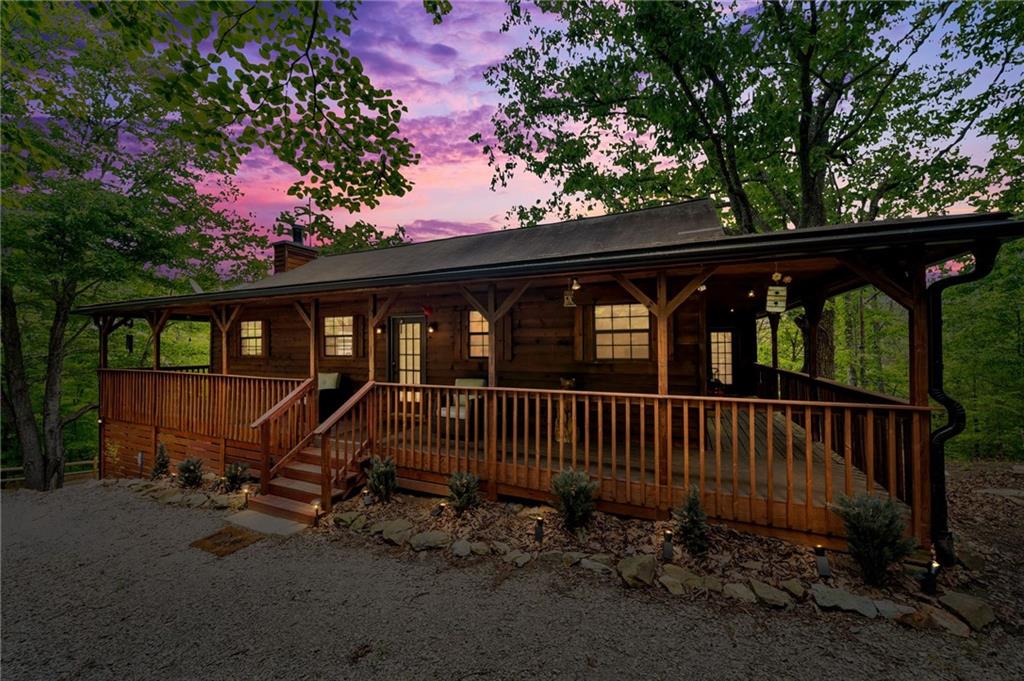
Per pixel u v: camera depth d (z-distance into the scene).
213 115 3.64
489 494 5.54
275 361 10.79
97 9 3.16
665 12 9.40
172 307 9.71
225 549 4.90
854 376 16.67
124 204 11.67
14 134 3.66
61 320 13.12
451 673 2.89
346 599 3.79
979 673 2.71
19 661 3.18
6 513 6.64
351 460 6.20
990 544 4.37
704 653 2.97
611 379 6.73
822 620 3.24
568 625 3.30
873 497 3.78
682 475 5.00
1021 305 10.45
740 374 11.18
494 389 5.51
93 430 16.45
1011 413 10.55
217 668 3.03
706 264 4.58
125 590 4.10
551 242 8.02
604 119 13.41
